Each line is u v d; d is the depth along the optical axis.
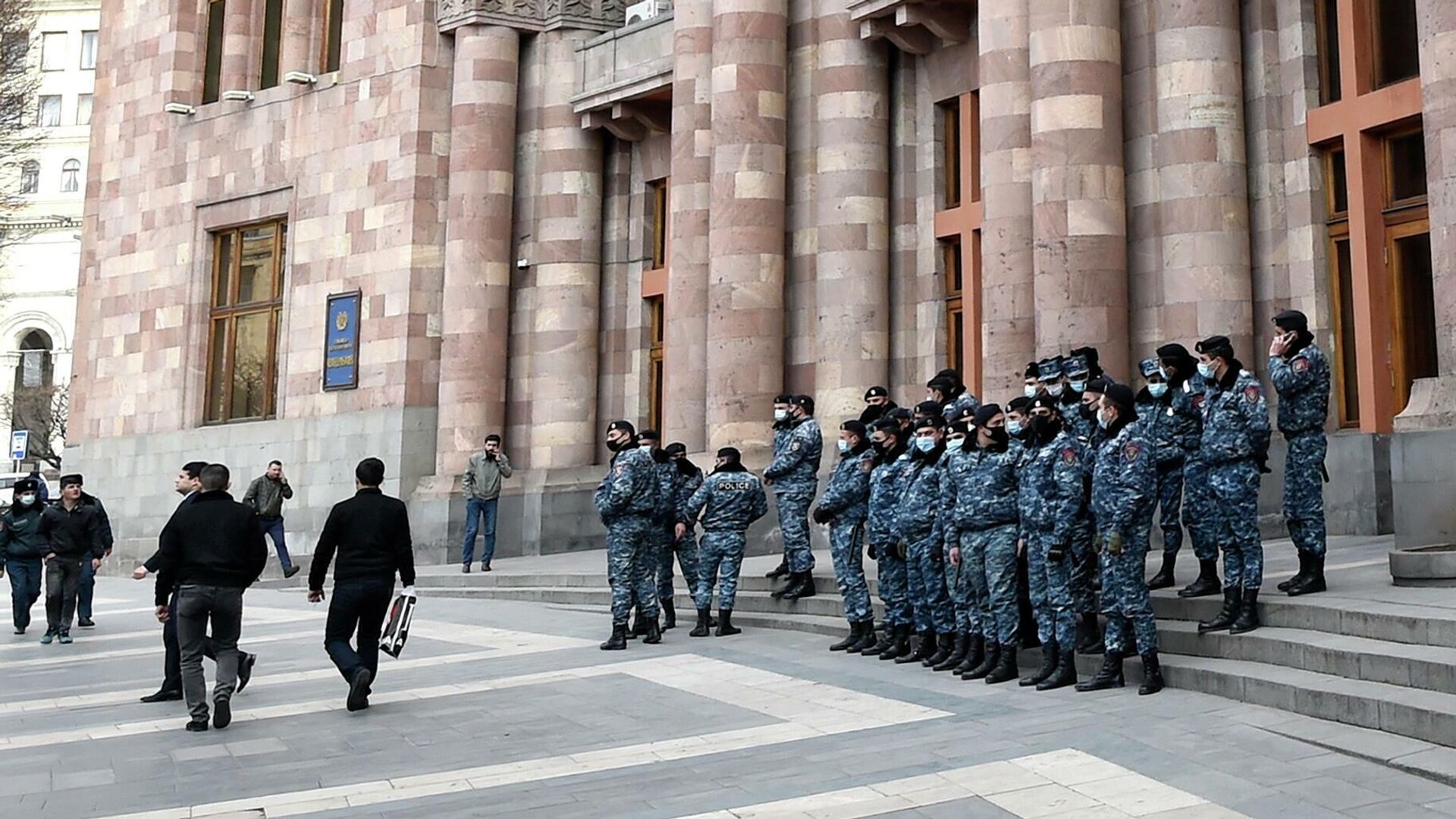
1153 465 8.87
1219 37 15.12
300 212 25.45
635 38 22.61
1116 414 8.95
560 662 11.74
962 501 9.95
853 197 19.17
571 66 23.83
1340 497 14.14
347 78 24.94
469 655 12.40
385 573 9.87
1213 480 9.37
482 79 23.39
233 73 27.17
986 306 16.31
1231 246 14.86
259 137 26.39
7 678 12.17
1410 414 11.81
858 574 11.62
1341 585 9.93
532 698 9.93
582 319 23.42
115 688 11.38
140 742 8.79
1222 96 15.05
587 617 15.31
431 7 24.02
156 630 16.30
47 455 50.06
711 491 13.11
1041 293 15.27
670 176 21.58
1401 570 9.63
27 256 62.69
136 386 27.97
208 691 11.05
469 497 19.92
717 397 19.34
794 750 7.80
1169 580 10.98
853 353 18.92
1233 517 9.23
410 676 11.26
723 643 12.55
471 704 9.80
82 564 15.70
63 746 8.71
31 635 15.80
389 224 23.88
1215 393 9.45
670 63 21.80
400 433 23.08
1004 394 15.94
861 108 19.30
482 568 20.05
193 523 9.30
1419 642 8.09
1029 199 16.12
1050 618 9.47
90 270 30.58
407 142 23.80
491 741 8.47
